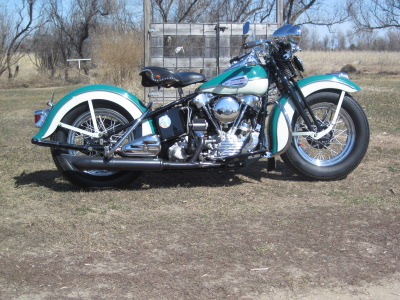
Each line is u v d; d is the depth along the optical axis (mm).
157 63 9422
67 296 3049
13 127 9164
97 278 3258
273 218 4246
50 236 3906
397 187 5023
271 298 3023
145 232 3973
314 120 5125
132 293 3076
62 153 4812
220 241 3793
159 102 9156
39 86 26562
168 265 3422
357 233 3926
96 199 4738
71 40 30969
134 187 5125
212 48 9422
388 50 46375
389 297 3043
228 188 5086
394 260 3492
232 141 4812
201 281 3209
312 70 27062
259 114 4996
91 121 4969
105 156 4664
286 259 3504
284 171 5723
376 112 9891
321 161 5266
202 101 4797
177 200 4719
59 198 4773
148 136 4773
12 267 3414
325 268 3377
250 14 17281
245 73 4852
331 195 4812
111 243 3775
